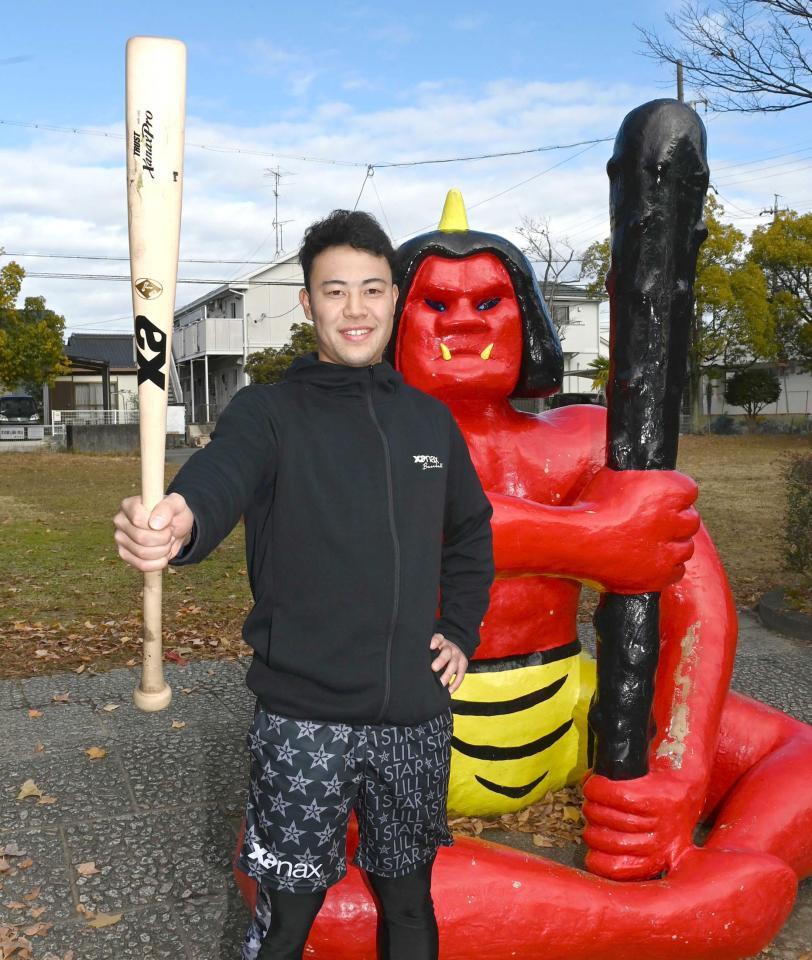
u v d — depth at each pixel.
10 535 10.37
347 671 1.63
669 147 2.26
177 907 2.66
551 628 2.77
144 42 1.51
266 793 1.68
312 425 1.67
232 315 35.75
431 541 1.71
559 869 2.23
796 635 5.75
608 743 2.42
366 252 1.75
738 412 35.53
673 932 2.16
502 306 2.63
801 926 2.56
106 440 25.86
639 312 2.35
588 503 2.39
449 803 2.77
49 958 2.43
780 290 30.61
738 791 2.61
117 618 6.39
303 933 1.75
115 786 3.50
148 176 1.53
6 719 4.25
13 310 25.11
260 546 1.68
